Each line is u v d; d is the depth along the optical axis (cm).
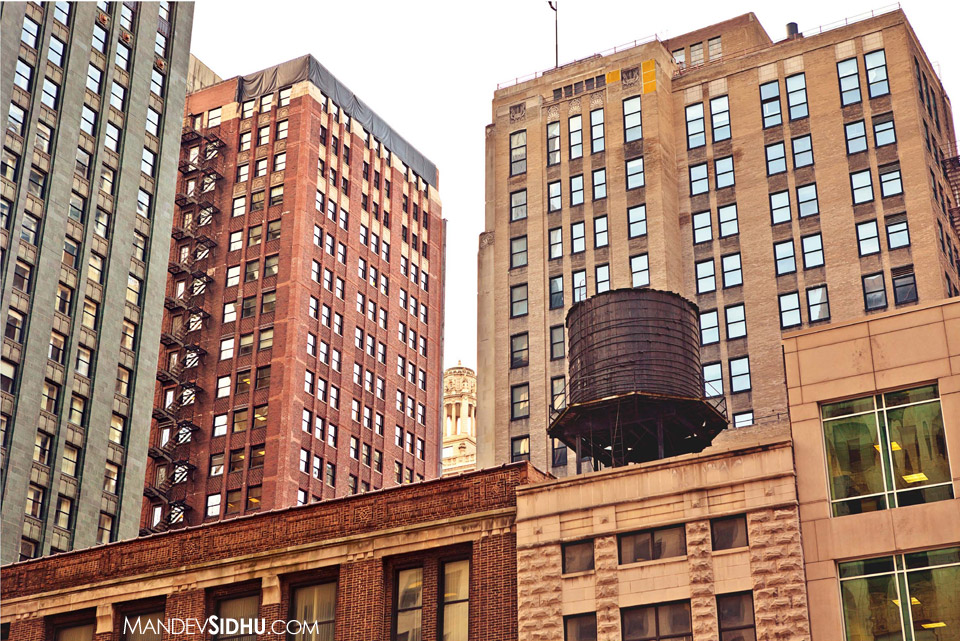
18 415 9281
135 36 11312
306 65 14375
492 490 4547
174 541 5150
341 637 4581
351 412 13488
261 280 13362
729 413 9300
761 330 9494
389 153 15488
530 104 11231
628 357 5678
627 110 10700
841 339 4156
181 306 13312
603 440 5722
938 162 9944
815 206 9738
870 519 3884
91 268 10300
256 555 4884
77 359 9944
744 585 3941
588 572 4212
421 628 4481
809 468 4025
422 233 15675
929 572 3756
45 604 5294
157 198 11088
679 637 3988
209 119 14562
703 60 11906
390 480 13775
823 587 3847
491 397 10262
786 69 10338
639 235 10144
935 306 4050
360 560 4669
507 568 4372
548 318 10250
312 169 13938
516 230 10762
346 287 13962
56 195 10069
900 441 3953
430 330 15250
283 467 12300
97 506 9688
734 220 10025
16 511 9044
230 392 12912
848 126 9869
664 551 4125
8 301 9494
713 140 10431
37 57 10244
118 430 10131
